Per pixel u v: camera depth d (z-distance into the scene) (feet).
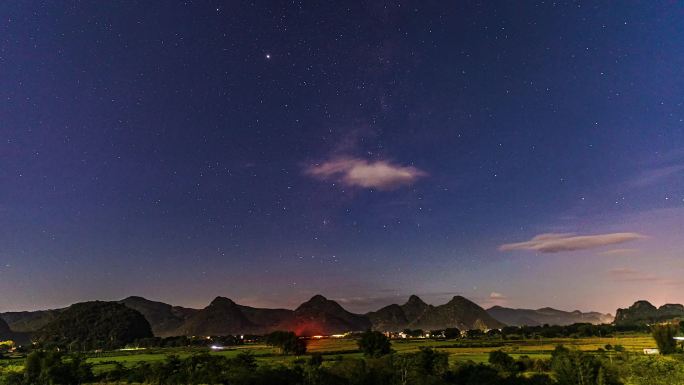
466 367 217.77
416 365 210.18
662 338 274.57
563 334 619.26
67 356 409.49
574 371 188.85
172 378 219.41
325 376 191.93
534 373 231.30
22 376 240.94
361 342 320.09
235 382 192.95
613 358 233.76
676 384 155.63
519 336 622.13
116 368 267.18
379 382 192.85
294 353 399.85
